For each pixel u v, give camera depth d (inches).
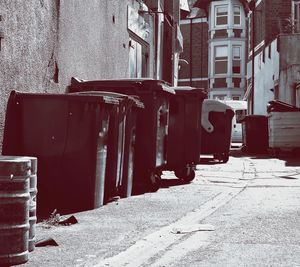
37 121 315.9
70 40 462.0
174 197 385.7
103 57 566.9
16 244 198.7
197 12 2268.7
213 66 2107.5
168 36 1032.8
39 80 394.3
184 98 489.4
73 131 315.6
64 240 239.8
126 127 375.6
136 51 750.5
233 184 475.8
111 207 334.6
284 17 1333.7
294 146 879.7
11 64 345.7
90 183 319.9
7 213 197.2
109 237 247.0
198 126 491.2
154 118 409.7
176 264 204.5
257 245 236.8
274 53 1248.8
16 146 319.6
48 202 320.5
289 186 461.4
